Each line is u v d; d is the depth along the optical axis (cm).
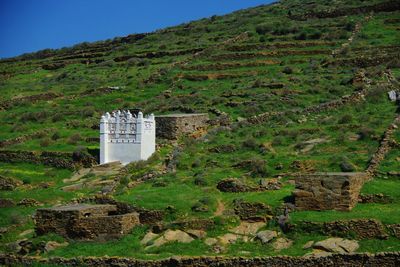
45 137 7431
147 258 4109
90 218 4525
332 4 13200
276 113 6944
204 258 3962
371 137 5759
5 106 9356
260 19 13012
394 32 10350
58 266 4247
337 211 4262
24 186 6147
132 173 5809
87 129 7719
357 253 3753
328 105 6938
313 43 10144
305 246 3984
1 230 4878
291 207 4372
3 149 7025
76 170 6400
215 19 14462
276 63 9519
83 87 10169
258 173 5291
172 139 6531
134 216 4569
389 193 4509
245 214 4459
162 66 10662
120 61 12031
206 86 8888
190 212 4566
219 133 6619
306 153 5678
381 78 7762
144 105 8369
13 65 13412
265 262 3856
